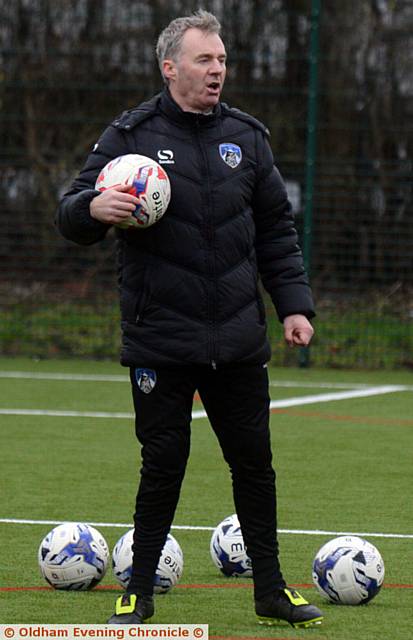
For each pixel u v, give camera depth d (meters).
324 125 49.66
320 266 50.34
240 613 16.52
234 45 50.09
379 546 21.03
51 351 52.72
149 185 15.09
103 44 51.19
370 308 50.47
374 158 49.66
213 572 19.12
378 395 42.97
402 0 49.53
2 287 52.69
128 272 15.74
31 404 39.75
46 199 52.00
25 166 51.91
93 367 50.06
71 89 51.53
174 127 15.66
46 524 22.64
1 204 52.12
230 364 15.62
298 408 39.72
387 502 25.12
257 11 49.97
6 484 26.72
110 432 34.53
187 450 15.91
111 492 25.97
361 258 50.16
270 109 50.09
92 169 15.72
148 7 50.88
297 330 16.20
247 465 15.91
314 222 49.97
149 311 15.57
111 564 19.55
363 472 28.73
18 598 17.16
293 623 15.73
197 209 15.43
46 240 52.16
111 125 16.02
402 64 49.47
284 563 19.70
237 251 15.63
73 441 32.91
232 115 16.03
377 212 49.88
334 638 15.28
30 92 51.69
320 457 30.75
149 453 15.76
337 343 50.75
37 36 51.50
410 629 15.76
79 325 52.47
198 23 15.52
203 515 23.62
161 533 15.87
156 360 15.50
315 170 49.59
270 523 15.98
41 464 29.34
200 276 15.47
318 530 22.33
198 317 15.48
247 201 15.81
